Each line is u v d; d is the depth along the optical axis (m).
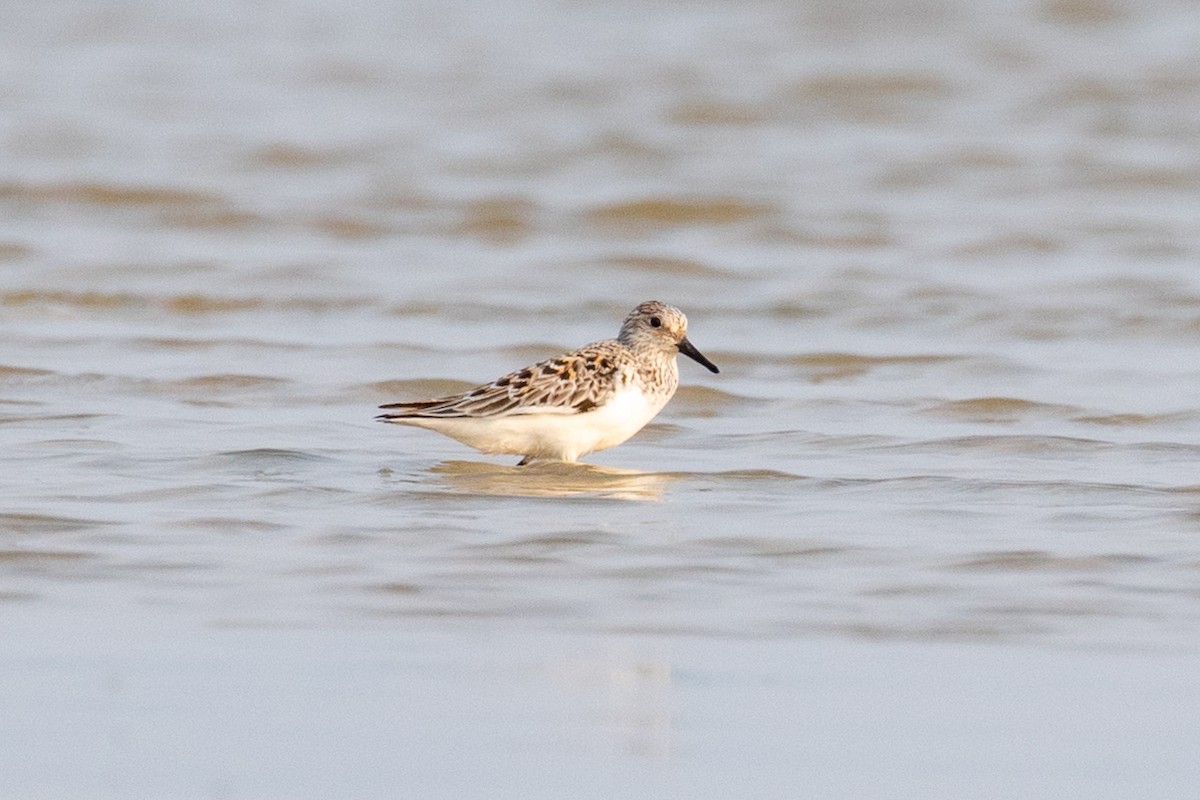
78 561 11.14
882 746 8.42
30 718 8.64
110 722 8.60
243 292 21.72
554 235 25.73
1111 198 27.67
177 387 16.92
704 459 14.45
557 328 20.23
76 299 21.17
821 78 36.44
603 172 29.83
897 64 37.69
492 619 10.14
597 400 13.52
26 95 35.81
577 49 40.34
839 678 9.27
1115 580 10.88
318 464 13.96
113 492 12.86
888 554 11.42
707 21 43.00
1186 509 12.57
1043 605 10.42
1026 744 8.46
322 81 37.50
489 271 23.23
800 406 16.52
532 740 8.46
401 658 9.51
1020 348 19.03
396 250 24.56
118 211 26.88
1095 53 38.44
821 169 29.91
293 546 11.52
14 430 15.04
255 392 16.83
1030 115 33.59
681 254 24.14
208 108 34.88
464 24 43.53
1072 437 15.09
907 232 25.47
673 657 9.58
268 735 8.48
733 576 10.96
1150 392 16.91
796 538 11.79
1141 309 20.70
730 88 36.06
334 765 8.14
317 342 19.22
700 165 30.25
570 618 10.18
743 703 8.93
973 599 10.52
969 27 41.44
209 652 9.56
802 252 24.45
